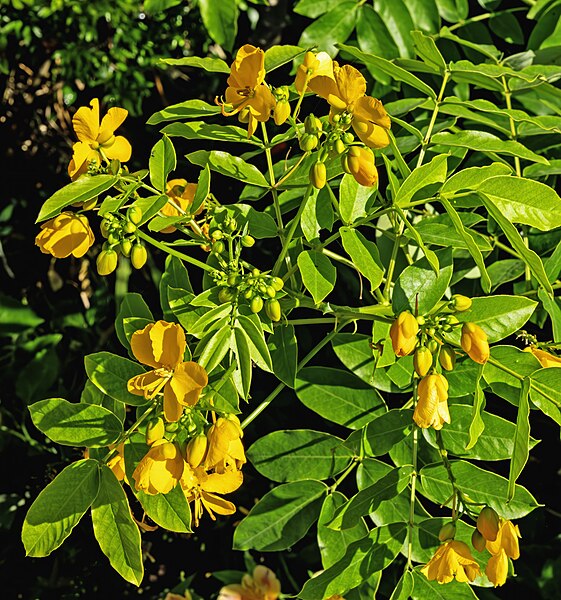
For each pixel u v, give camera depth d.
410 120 0.60
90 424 0.41
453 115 0.51
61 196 0.41
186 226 0.48
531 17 0.59
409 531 0.46
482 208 0.58
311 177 0.41
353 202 0.44
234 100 0.43
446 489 0.46
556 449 0.70
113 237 0.42
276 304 0.42
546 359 0.44
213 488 0.40
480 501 0.45
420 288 0.41
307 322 0.45
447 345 0.41
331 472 0.49
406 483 0.45
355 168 0.40
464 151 0.50
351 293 0.71
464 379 0.45
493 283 0.54
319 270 0.42
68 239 0.43
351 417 0.49
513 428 0.45
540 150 0.56
